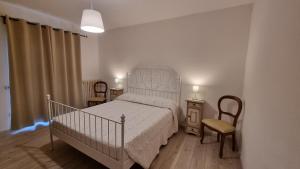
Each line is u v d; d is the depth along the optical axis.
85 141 1.81
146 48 3.59
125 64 3.99
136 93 3.88
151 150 1.99
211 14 2.78
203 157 2.23
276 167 0.95
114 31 4.06
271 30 1.30
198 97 3.05
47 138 2.63
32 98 2.98
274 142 1.00
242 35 2.55
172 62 3.28
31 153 2.19
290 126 0.80
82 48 4.08
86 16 2.00
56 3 2.64
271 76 1.20
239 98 2.47
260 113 1.41
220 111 2.66
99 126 2.02
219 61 2.79
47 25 3.10
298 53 0.78
